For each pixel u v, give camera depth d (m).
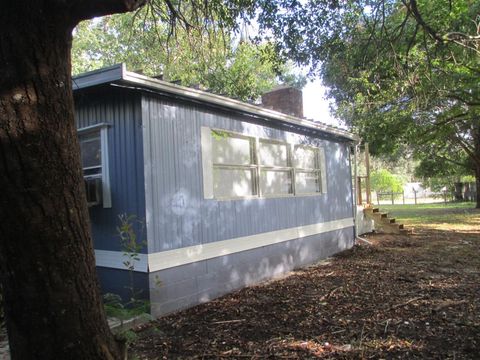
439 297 6.25
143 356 4.30
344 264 9.57
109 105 6.20
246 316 5.68
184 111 6.53
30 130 2.14
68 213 2.28
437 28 11.80
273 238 8.55
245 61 13.88
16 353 2.26
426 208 29.08
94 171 6.51
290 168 9.35
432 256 10.04
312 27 8.88
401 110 15.83
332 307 5.95
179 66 7.63
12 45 2.12
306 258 9.75
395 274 8.09
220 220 7.12
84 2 2.30
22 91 2.13
